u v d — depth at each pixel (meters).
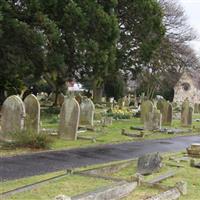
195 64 46.22
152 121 21.42
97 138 16.67
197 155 12.97
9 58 21.39
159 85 48.59
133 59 30.00
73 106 15.44
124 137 17.94
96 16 22.97
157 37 29.61
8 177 8.69
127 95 54.53
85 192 7.09
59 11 22.27
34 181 8.38
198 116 39.53
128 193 7.69
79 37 22.42
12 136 12.84
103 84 41.22
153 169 9.89
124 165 10.47
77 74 25.42
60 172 9.49
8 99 13.38
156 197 7.13
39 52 21.41
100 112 28.61
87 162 11.25
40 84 35.84
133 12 28.94
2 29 20.36
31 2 21.06
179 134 21.64
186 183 8.47
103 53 22.95
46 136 13.25
